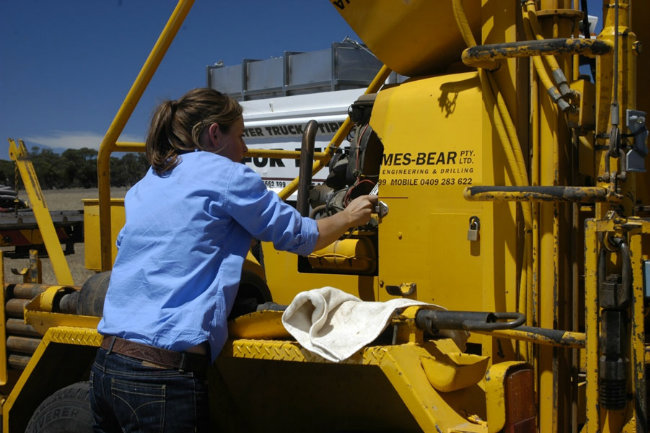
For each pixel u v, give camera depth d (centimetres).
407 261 318
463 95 302
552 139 271
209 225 218
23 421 312
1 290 361
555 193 224
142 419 210
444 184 304
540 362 270
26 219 770
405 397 211
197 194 219
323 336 225
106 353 217
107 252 405
